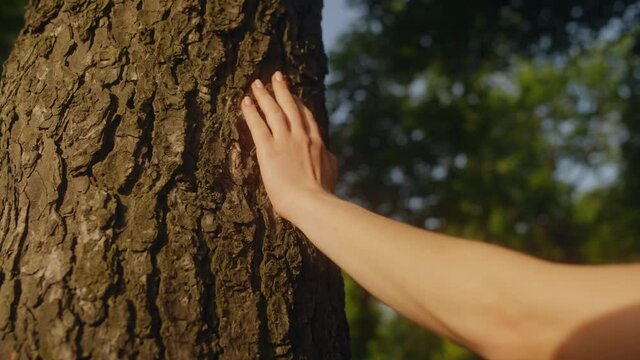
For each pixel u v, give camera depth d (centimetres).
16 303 139
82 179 150
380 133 1193
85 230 144
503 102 1368
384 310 1207
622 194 1309
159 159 154
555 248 1402
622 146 1230
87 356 134
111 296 138
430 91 1180
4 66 173
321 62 191
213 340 143
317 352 157
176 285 143
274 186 152
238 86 168
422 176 1220
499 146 1331
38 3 177
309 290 159
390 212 1229
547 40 645
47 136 154
